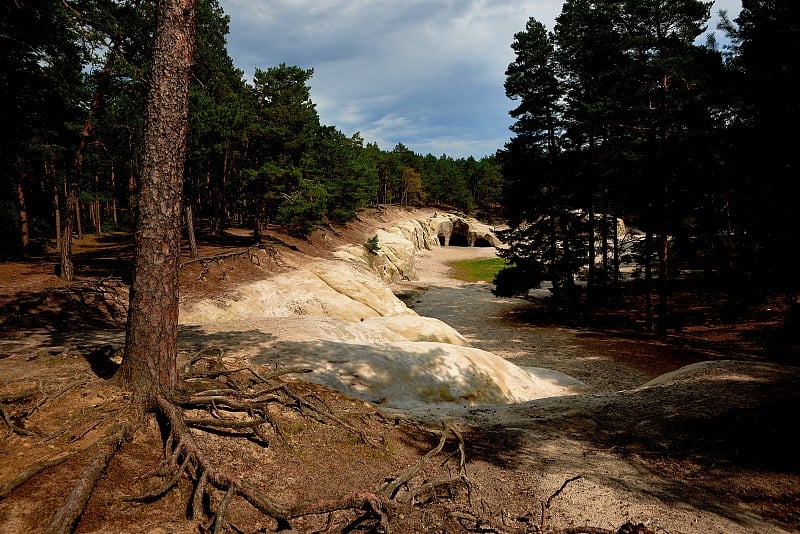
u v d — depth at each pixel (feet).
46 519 9.05
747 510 16.14
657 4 62.80
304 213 105.91
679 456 21.21
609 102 71.82
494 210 322.14
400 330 54.60
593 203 84.84
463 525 13.01
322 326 44.91
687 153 57.88
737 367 34.91
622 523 14.43
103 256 74.90
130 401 14.35
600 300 84.58
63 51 46.57
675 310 84.28
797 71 30.37
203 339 34.63
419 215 278.05
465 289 130.52
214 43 75.41
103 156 61.93
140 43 48.91
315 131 124.88
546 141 88.07
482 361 43.62
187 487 11.93
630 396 31.68
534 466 19.75
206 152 67.72
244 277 65.41
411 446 20.89
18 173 64.80
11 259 65.92
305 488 13.88
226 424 14.80
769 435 21.43
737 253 38.45
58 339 31.48
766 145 31.81
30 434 12.07
